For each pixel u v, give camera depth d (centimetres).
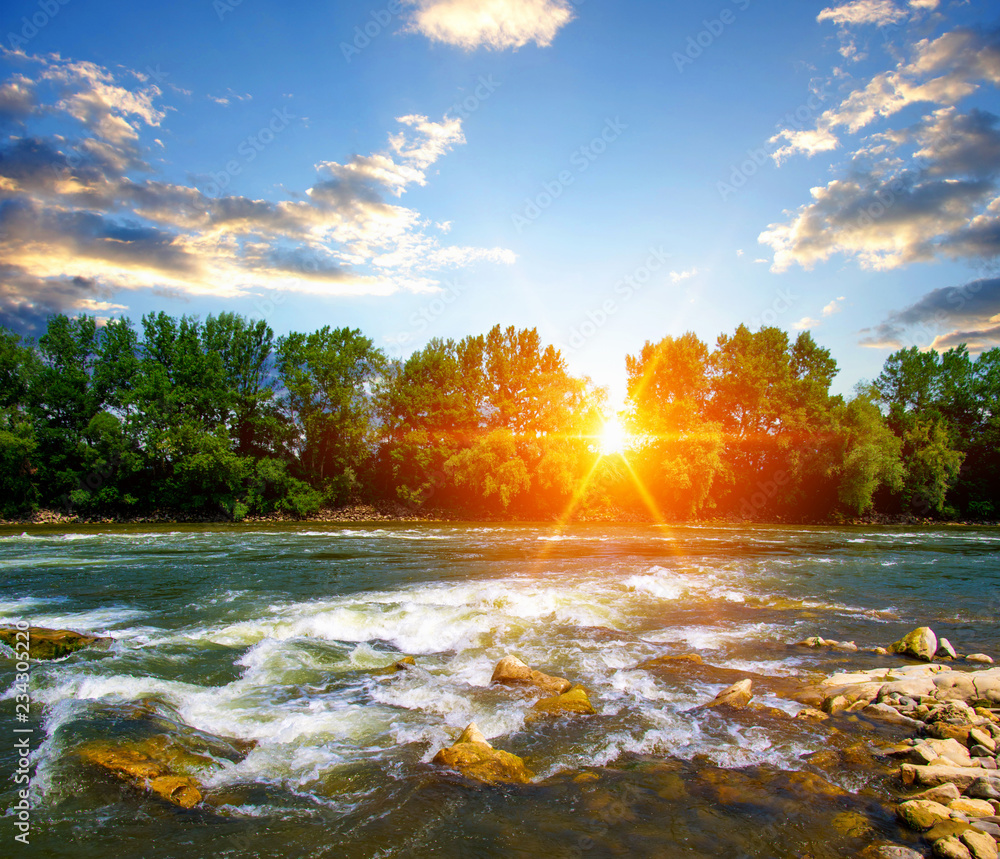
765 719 863
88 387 5569
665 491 6059
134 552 2752
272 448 6006
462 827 585
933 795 631
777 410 6038
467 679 1048
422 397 6125
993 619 1543
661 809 620
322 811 614
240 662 1125
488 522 5481
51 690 928
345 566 2327
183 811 609
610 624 1445
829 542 3528
